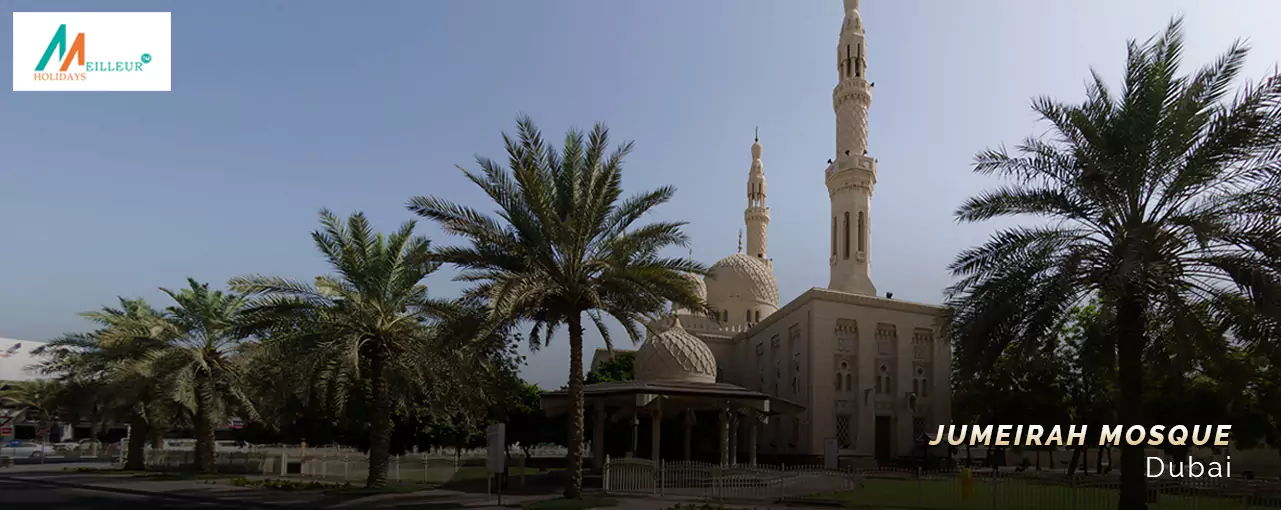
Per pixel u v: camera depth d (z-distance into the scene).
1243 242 16.91
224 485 32.97
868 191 56.47
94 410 45.09
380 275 29.12
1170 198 18.33
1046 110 19.55
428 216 23.23
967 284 20.50
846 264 54.97
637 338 25.52
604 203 24.31
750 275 65.00
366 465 36.81
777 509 24.17
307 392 32.50
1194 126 17.77
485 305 23.77
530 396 54.06
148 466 45.56
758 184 75.81
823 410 46.41
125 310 42.91
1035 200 19.42
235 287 27.62
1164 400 33.53
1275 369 29.17
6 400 64.69
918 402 49.09
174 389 34.66
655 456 34.34
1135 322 18.81
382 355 29.80
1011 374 40.94
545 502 23.91
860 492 27.95
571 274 24.69
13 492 30.38
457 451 48.72
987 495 26.41
